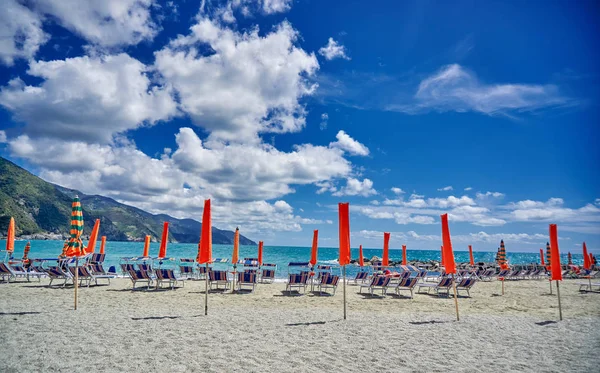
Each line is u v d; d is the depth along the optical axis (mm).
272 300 10172
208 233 7797
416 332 6488
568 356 5133
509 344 5762
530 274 19328
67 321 6555
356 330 6527
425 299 11164
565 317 8219
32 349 4828
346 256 7645
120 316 7156
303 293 11828
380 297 11352
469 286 11969
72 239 7715
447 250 7785
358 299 10789
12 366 4164
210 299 10000
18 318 6707
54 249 52250
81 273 11711
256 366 4418
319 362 4656
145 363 4402
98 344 5148
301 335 6059
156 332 5941
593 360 4953
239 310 8312
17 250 47906
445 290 13703
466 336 6258
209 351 4980
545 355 5172
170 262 31328
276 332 6215
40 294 9930
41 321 6496
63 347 4957
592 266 22891
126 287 11945
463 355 5117
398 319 7672
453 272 7719
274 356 4848
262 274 13945
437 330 6680
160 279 11797
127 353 4773
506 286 15594
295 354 4977
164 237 15680
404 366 4586
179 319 7039
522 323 7438
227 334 5961
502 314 8602
